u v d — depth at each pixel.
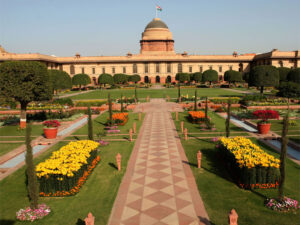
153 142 16.67
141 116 27.67
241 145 12.21
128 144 16.28
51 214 8.16
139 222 7.67
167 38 96.56
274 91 51.12
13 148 15.58
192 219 7.77
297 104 30.45
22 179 11.05
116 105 33.78
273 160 9.93
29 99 19.73
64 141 17.20
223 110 29.61
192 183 10.32
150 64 88.44
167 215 8.02
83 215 8.11
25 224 7.70
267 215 7.89
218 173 11.34
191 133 19.11
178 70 89.25
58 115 26.03
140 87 74.94
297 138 16.31
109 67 88.31
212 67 88.50
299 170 11.44
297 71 37.09
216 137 17.14
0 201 9.16
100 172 11.66
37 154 14.41
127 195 9.38
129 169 11.95
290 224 7.41
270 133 18.25
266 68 37.84
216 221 7.63
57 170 9.45
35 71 19.94
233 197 9.09
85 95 52.66
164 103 38.84
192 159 13.21
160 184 10.27
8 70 19.08
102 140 17.02
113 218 7.90
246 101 32.47
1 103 19.69
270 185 9.62
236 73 70.56
